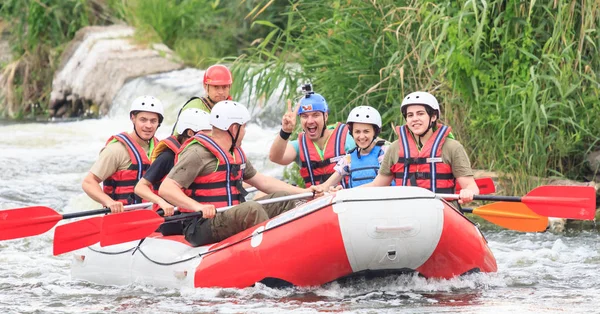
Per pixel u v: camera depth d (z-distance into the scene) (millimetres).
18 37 57406
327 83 28656
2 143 40281
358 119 20281
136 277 18797
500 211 18828
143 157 20547
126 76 49031
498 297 16609
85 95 50719
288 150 21656
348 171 20641
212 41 53719
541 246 22641
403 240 16203
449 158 18734
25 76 56156
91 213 19797
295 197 18766
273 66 30500
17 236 19453
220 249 17672
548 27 26031
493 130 26219
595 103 25688
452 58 25500
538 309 15602
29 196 30125
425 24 26812
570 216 18047
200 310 15992
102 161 20234
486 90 25641
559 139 25719
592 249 22016
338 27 28844
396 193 16438
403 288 17266
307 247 16516
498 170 26141
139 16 54844
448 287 17391
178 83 45594
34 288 18969
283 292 16938
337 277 16812
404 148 18984
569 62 25047
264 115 40094
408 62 27484
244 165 18891
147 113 20562
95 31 54625
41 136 42125
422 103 18672
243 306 16078
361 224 16125
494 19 26141
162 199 18391
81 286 19188
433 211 16406
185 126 19172
